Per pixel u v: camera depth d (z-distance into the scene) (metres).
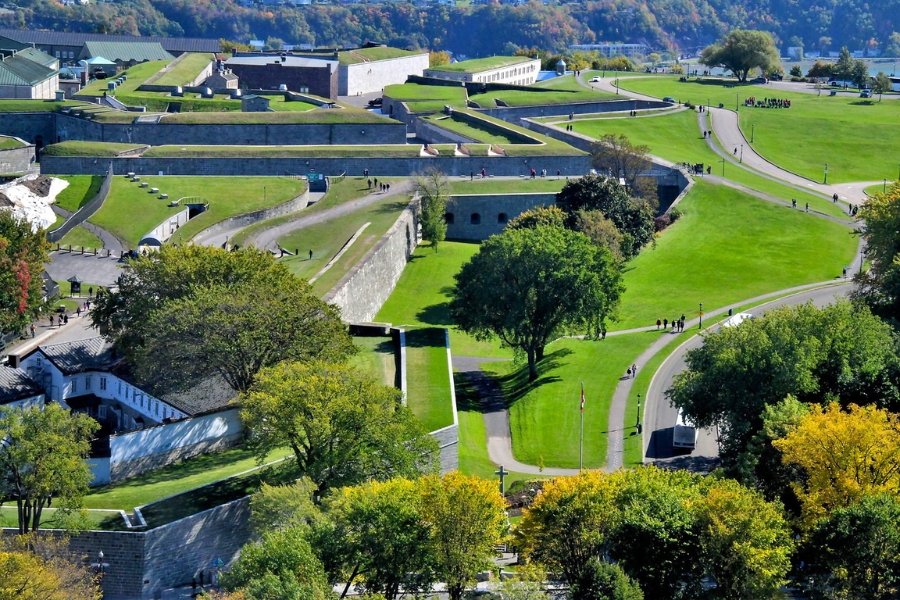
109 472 158.75
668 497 132.88
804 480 151.75
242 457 166.00
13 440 141.50
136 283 196.88
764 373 171.50
